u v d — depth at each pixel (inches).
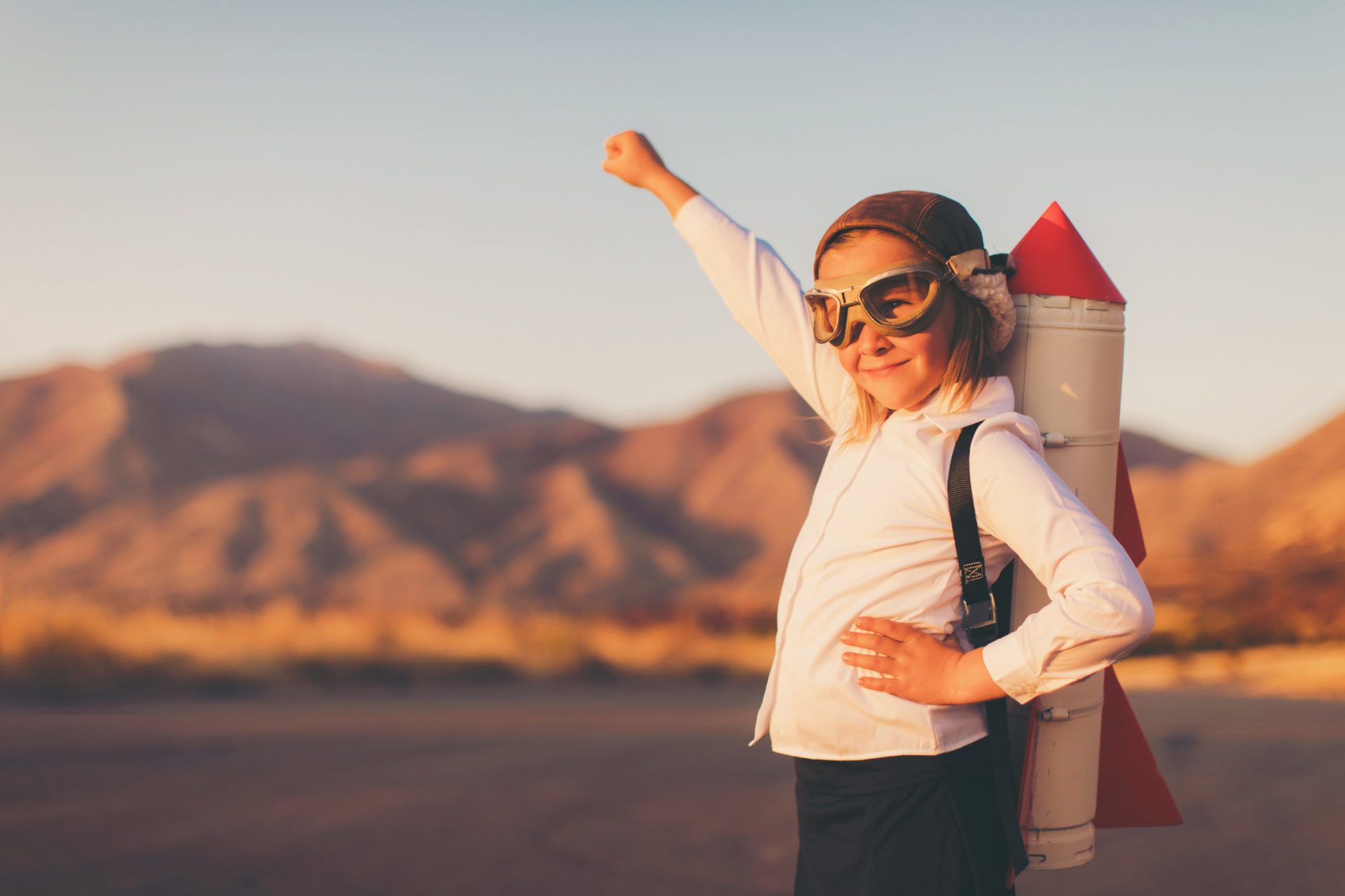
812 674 63.0
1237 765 274.7
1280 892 159.6
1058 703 67.0
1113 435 69.1
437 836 192.9
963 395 62.7
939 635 61.7
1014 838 61.0
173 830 191.5
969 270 60.6
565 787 246.7
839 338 62.9
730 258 80.0
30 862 166.4
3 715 350.9
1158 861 178.4
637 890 159.5
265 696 453.1
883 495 62.9
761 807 224.1
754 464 3956.7
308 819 204.4
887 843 60.4
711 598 2508.6
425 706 435.8
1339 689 565.6
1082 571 55.9
